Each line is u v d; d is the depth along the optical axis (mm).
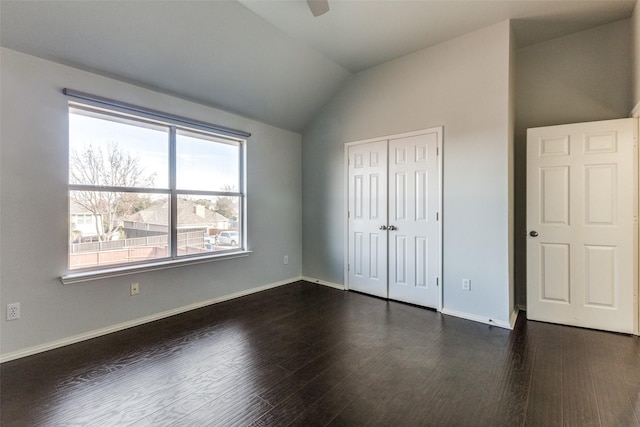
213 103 3477
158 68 2820
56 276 2424
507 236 2820
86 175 2635
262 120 4094
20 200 2258
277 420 1592
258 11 2727
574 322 2838
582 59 3002
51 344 2395
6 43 2164
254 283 4047
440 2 2564
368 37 3113
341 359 2232
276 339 2584
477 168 2986
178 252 3273
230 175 3832
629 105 2785
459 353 2312
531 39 3141
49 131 2385
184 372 2059
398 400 1751
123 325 2797
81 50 2404
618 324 2678
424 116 3350
